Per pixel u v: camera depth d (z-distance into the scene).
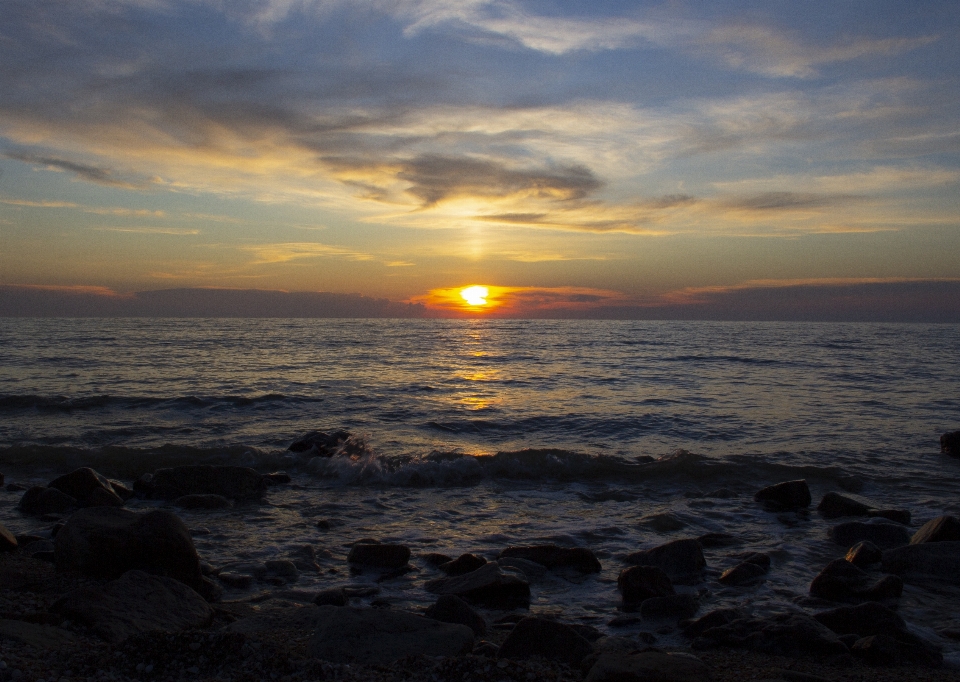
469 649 4.72
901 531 8.02
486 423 17.03
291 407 19.48
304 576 6.79
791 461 12.81
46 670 3.67
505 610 6.00
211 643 4.10
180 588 5.45
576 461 12.08
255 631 4.96
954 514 9.37
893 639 4.93
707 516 9.30
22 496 9.77
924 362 37.00
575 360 38.56
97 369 29.56
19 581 5.97
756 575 6.84
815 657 4.84
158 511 6.49
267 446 14.05
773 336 74.75
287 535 8.25
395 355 41.50
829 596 6.24
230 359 36.28
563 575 6.94
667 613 5.79
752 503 10.02
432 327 110.25
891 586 6.19
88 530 6.18
